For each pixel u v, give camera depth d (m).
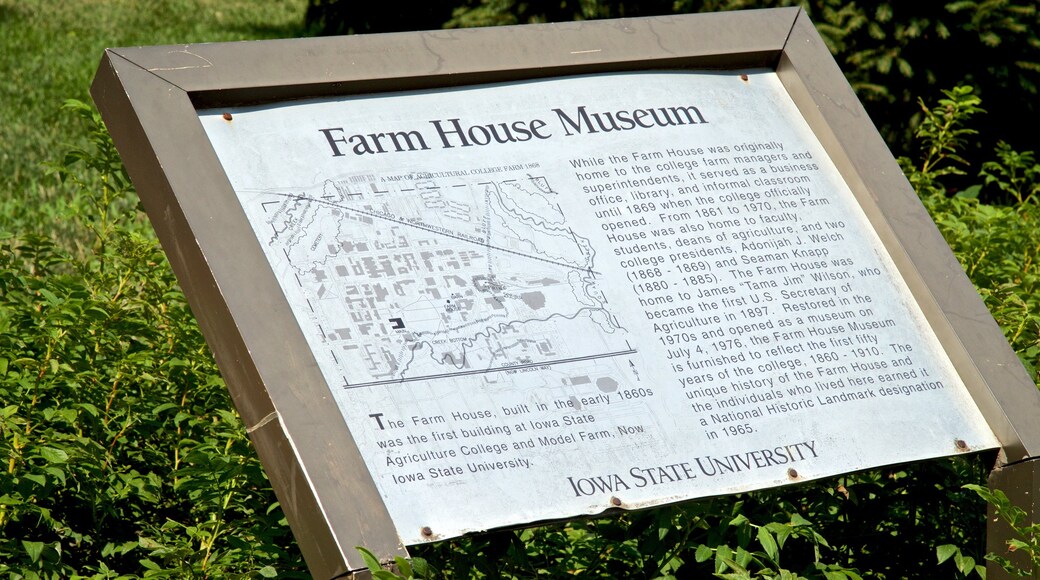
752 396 2.25
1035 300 3.38
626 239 2.34
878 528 2.94
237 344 1.99
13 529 2.72
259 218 2.12
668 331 2.26
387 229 2.19
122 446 2.92
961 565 2.41
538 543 2.84
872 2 6.73
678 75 2.63
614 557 2.77
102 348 3.01
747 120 2.62
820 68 2.69
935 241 2.53
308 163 2.21
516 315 2.18
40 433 2.77
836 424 2.28
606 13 7.22
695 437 2.17
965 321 2.45
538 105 2.46
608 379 2.18
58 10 13.42
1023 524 2.34
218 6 14.92
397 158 2.28
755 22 2.71
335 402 1.97
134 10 13.94
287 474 1.94
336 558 1.86
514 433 2.06
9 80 9.52
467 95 2.42
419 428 2.01
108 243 3.55
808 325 2.37
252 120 2.23
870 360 2.38
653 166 2.46
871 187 2.56
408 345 2.08
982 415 2.40
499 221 2.27
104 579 2.46
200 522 2.82
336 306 2.08
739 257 2.39
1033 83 6.84
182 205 2.06
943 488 2.84
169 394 3.10
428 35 2.40
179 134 2.12
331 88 2.29
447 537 1.93
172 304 3.49
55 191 6.34
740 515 2.30
